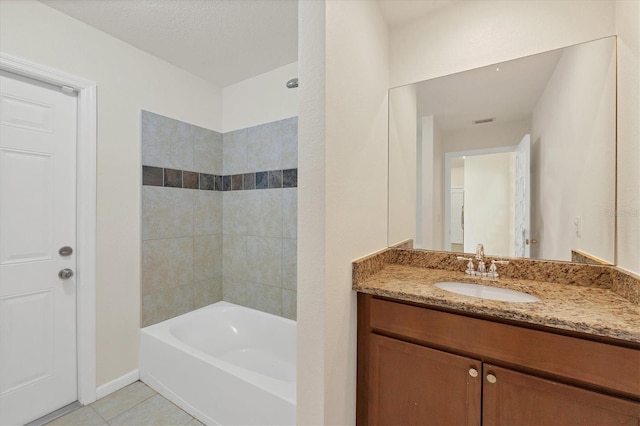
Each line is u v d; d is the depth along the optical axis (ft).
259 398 4.52
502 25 4.77
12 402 4.97
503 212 4.92
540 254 4.63
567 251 4.40
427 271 5.10
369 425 4.30
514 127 4.80
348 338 4.12
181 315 7.49
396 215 5.62
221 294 8.62
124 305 6.36
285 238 7.49
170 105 7.29
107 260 6.05
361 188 4.50
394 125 5.59
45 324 5.33
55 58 5.28
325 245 3.54
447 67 5.19
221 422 5.02
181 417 5.43
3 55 4.67
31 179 5.16
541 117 4.59
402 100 5.53
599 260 4.11
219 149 8.59
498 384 3.39
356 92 4.29
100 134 5.93
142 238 6.68
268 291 7.79
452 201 5.27
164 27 5.85
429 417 3.84
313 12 3.58
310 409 3.66
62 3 5.14
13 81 4.94
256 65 7.43
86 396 5.71
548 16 4.45
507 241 4.91
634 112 3.48
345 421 4.05
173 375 5.84
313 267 3.61
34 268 5.20
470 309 3.47
